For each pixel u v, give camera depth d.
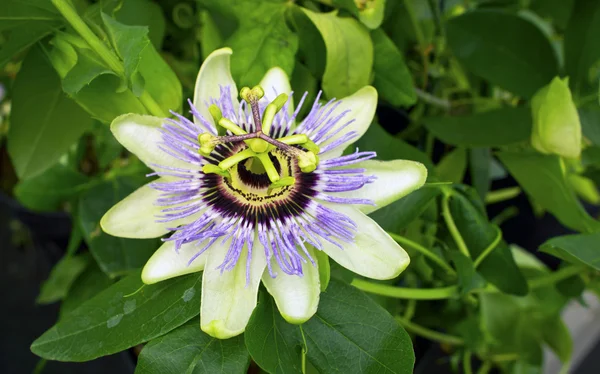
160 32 0.31
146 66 0.25
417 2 0.35
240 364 0.23
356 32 0.27
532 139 0.30
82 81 0.24
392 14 0.33
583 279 0.32
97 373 0.48
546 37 0.32
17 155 0.28
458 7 0.36
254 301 0.23
